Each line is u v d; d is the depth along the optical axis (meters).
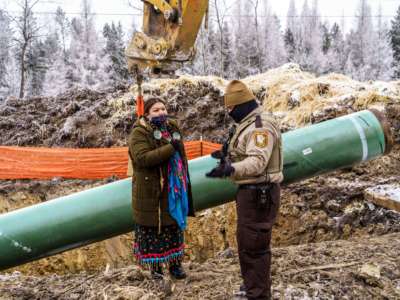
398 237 5.65
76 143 10.47
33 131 10.98
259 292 3.75
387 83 10.17
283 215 7.61
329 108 9.35
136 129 4.05
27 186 9.28
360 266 4.66
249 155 3.42
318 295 4.18
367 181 7.77
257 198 3.60
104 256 8.19
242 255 3.75
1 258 4.50
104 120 10.84
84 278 4.91
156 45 4.14
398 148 8.39
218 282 4.46
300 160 5.05
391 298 4.17
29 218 4.56
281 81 10.94
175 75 4.34
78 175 9.24
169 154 3.95
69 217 4.60
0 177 9.41
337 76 11.05
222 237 8.23
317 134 5.15
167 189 4.09
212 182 4.89
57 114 11.34
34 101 12.16
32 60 40.66
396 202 6.51
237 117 3.61
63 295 4.50
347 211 7.21
